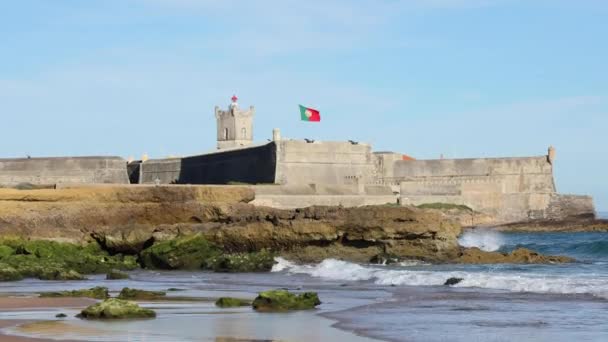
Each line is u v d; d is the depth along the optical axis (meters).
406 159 188.50
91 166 167.62
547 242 124.12
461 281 50.12
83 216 82.69
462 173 185.75
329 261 66.69
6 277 58.59
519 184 189.00
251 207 83.00
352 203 138.50
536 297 42.31
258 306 39.22
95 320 34.88
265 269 66.81
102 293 45.88
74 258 71.31
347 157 157.00
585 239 137.75
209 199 86.25
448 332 31.59
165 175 181.25
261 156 153.50
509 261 69.75
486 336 30.59
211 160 168.88
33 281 58.28
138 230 77.69
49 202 84.12
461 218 173.00
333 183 154.12
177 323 33.97
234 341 29.67
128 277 60.94
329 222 69.81
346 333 31.55
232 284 54.53
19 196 84.81
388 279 54.03
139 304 41.62
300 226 70.00
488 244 112.88
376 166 183.88
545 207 188.88
